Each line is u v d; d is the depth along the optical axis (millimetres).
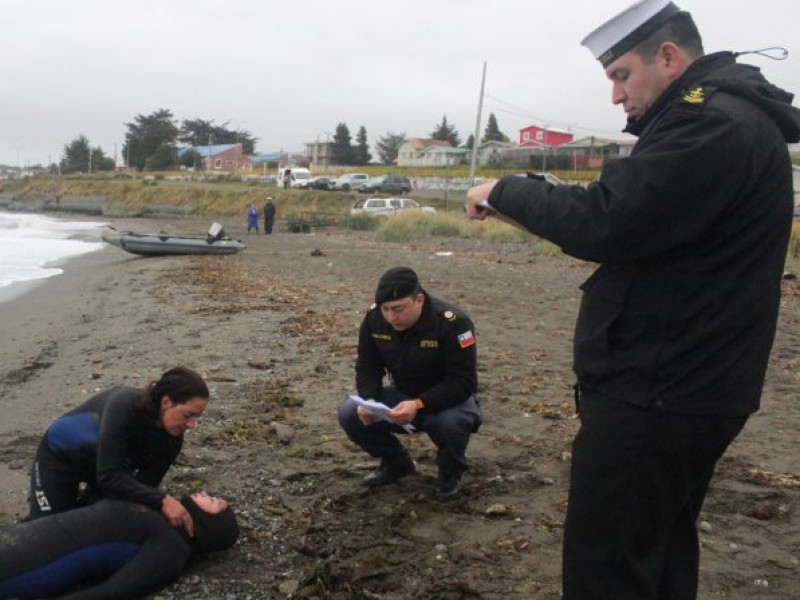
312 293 13305
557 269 16969
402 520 4074
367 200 39906
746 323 2143
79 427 3639
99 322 11602
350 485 4582
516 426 5605
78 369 8156
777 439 5309
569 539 2371
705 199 2027
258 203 56219
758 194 2080
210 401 6301
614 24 2260
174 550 3346
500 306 11453
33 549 3170
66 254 26266
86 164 120000
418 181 61969
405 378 4367
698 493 2414
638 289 2186
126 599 3219
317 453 5070
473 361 4246
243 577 3543
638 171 2045
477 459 4945
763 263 2148
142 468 3725
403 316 4164
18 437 5719
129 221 53719
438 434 4238
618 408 2232
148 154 113562
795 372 7277
